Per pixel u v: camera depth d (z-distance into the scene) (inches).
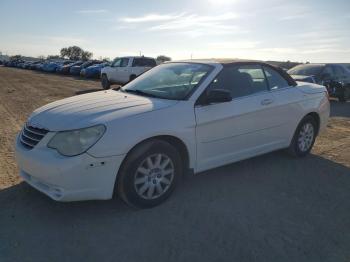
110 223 149.8
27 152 153.6
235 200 174.4
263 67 216.7
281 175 209.2
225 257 129.2
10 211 157.8
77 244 134.6
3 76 1248.8
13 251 129.4
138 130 152.9
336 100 618.5
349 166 228.5
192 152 173.9
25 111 440.8
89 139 144.4
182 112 168.9
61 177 142.4
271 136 214.8
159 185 164.6
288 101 219.6
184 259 127.3
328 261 128.7
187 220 153.9
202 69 193.6
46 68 1699.1
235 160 198.1
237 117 190.2
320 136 308.5
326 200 177.9
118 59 829.2
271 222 154.6
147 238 139.6
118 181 154.6
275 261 127.8
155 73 212.5
